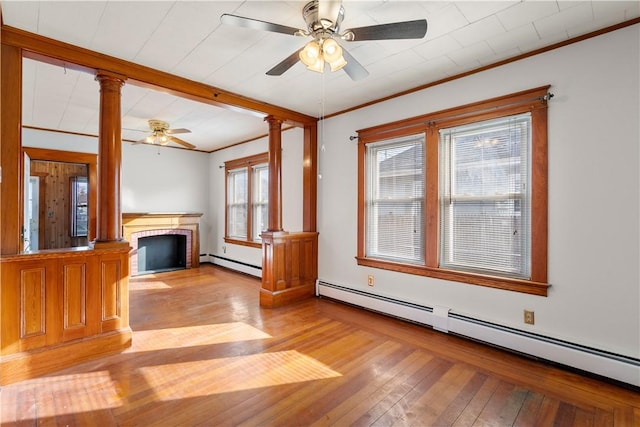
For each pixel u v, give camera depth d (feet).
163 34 7.77
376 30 6.12
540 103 8.43
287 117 13.51
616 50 7.39
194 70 9.74
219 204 22.31
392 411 6.39
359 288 13.03
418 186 11.28
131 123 15.58
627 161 7.27
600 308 7.62
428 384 7.34
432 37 7.89
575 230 7.95
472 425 6.00
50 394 6.91
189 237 21.48
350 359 8.54
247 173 19.77
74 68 8.67
